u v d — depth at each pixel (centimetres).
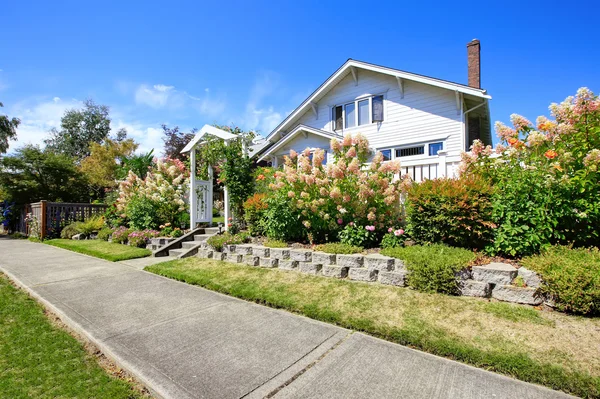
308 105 1577
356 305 390
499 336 296
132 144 2564
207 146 884
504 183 443
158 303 438
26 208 1461
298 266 536
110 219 1198
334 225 587
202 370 263
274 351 296
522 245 404
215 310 410
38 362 283
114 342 315
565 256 355
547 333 291
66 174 1814
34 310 418
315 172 596
